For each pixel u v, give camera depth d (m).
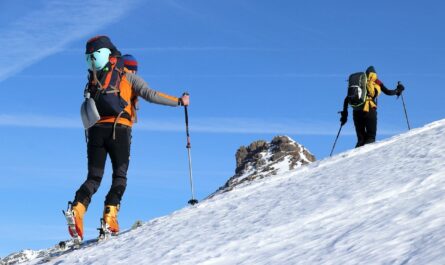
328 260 4.29
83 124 7.88
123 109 7.84
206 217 7.70
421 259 3.71
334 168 9.21
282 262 4.61
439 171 6.53
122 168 7.95
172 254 5.93
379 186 6.55
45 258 8.02
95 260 6.76
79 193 7.71
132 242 7.25
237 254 5.27
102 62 7.82
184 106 8.09
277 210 6.82
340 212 5.84
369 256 4.10
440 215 4.66
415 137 10.19
